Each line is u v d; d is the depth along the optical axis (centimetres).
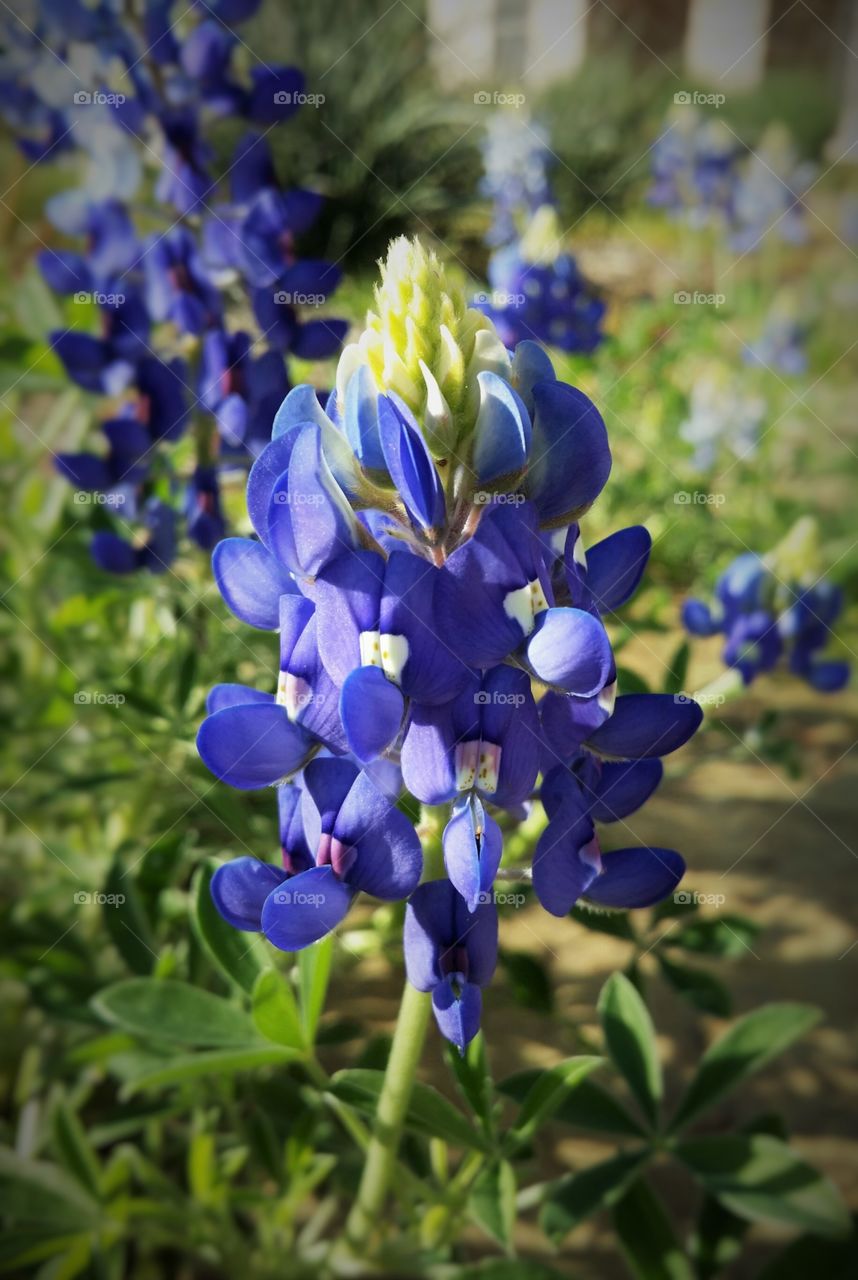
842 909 18
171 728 14
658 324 39
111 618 17
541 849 8
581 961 16
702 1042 16
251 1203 12
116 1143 14
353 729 8
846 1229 11
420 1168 13
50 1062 14
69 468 15
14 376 18
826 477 33
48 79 16
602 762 9
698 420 30
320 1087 10
